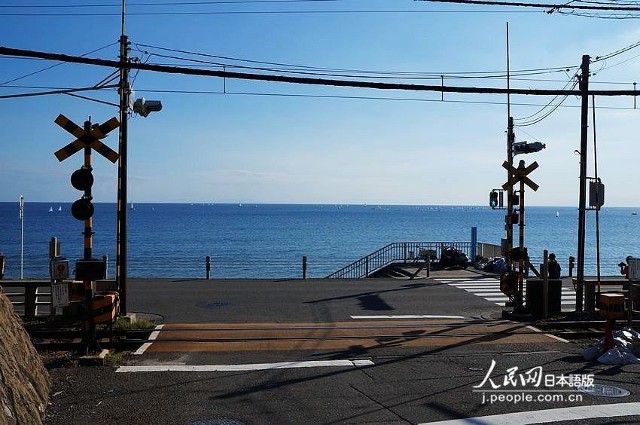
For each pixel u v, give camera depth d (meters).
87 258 11.94
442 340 13.86
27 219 147.50
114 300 12.64
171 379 10.41
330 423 8.20
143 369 11.05
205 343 13.26
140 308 18.12
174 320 16.14
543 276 17.06
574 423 8.16
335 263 51.50
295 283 25.14
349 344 13.35
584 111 17.78
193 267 46.84
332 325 15.58
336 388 9.94
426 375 10.81
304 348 12.92
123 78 15.68
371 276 32.78
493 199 22.67
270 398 9.36
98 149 11.82
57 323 15.05
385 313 17.67
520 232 17.14
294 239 85.50
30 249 64.44
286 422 8.24
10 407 7.57
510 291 16.81
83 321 11.86
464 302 20.08
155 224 133.75
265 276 40.84
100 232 98.44
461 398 9.38
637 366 11.57
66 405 8.97
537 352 12.77
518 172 17.19
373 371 11.07
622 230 122.00
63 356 11.91
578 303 17.47
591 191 17.50
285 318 16.59
